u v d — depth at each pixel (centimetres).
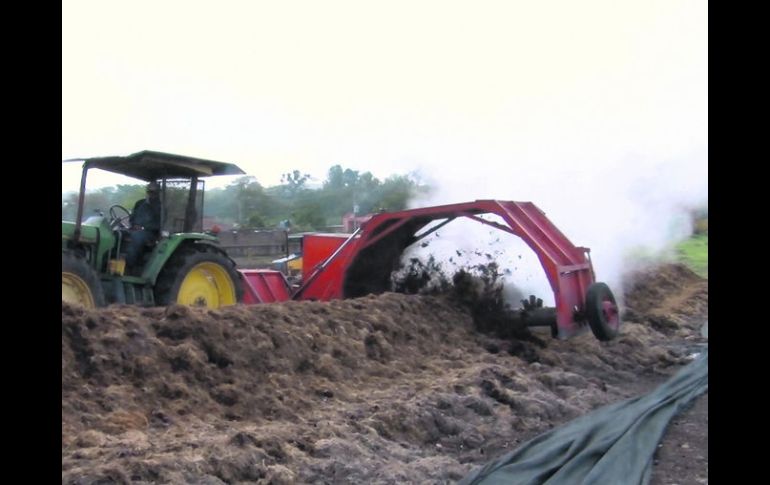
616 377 876
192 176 949
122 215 948
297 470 509
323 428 587
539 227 978
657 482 528
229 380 638
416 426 637
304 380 695
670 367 934
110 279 845
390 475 523
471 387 732
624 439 580
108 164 886
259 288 1157
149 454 479
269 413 618
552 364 891
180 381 609
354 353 772
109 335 606
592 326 962
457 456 608
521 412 712
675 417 669
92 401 549
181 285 885
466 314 981
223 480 475
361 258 1077
